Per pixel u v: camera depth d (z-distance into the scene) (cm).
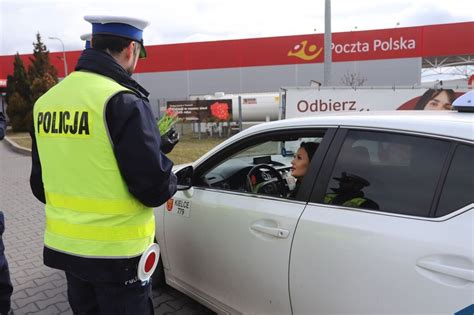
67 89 193
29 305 342
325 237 198
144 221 195
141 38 204
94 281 190
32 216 635
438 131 180
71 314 326
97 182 183
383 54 2973
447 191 169
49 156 198
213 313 316
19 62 2819
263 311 235
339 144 213
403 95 1055
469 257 152
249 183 282
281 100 1082
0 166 1248
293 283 212
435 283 160
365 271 181
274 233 221
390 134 196
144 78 3447
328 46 1156
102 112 177
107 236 185
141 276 193
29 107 2683
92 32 197
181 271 301
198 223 276
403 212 180
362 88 1060
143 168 177
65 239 192
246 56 3259
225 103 2003
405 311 169
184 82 3394
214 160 288
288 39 3169
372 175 197
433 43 2883
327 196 209
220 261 260
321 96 1068
